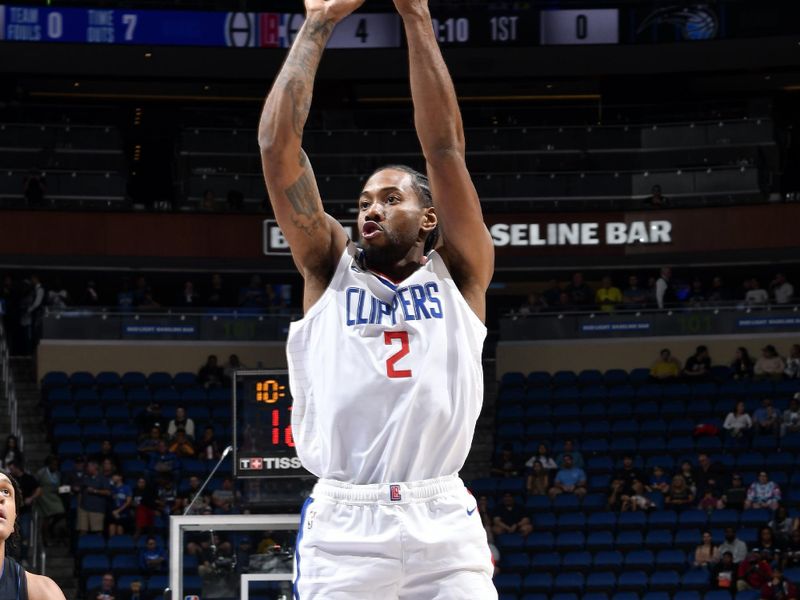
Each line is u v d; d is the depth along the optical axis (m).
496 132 39.38
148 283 39.03
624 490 27.20
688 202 37.53
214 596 16.78
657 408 31.28
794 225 36.56
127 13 39.41
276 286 38.12
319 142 38.72
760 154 37.88
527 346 34.81
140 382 32.53
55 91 45.12
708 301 34.34
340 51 40.56
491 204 37.62
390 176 4.72
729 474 27.56
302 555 4.49
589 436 30.50
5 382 31.42
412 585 4.43
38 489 25.45
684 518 26.27
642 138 39.03
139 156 40.66
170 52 40.91
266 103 4.65
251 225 37.75
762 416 29.64
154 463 27.56
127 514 25.77
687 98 44.94
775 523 25.09
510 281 39.38
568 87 45.09
